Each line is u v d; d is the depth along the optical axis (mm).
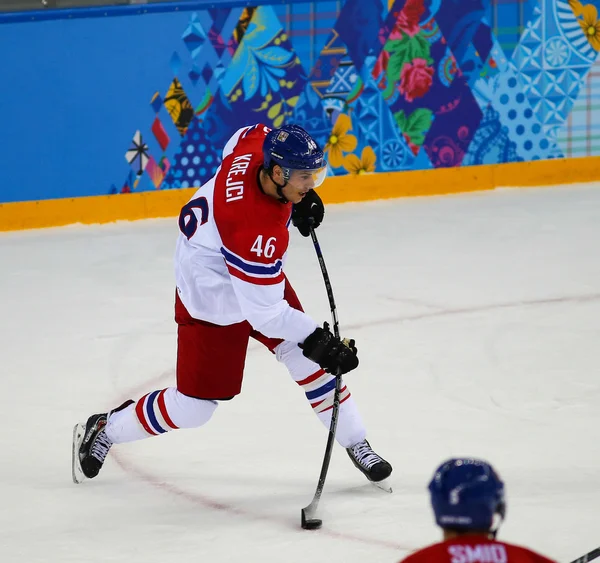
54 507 13555
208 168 33844
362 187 34781
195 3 32688
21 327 22656
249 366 19328
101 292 25375
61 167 32812
